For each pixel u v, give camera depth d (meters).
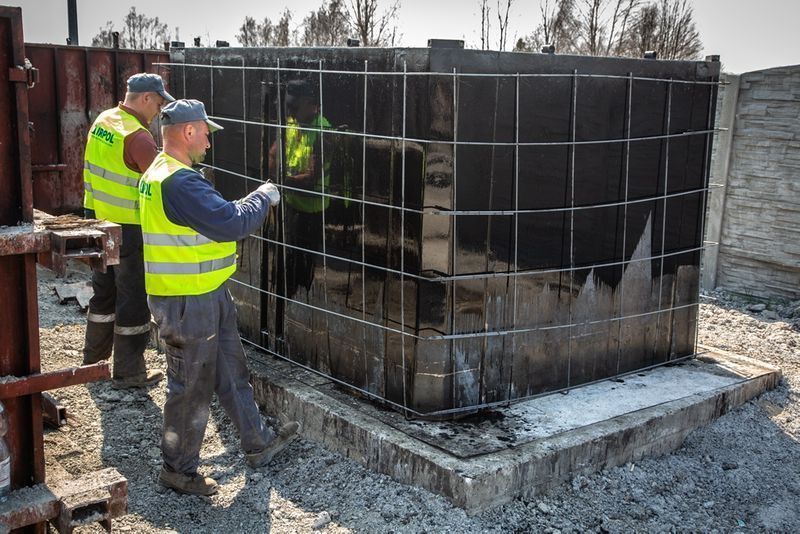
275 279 5.06
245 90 5.09
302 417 4.50
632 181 4.73
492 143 4.04
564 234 4.46
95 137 4.93
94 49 8.80
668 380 4.96
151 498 3.94
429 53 3.88
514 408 4.41
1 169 2.95
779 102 7.39
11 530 3.00
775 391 5.20
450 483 3.69
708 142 5.09
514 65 4.09
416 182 4.03
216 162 5.46
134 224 4.94
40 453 3.11
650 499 4.02
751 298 7.87
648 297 5.01
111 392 5.14
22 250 2.89
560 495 3.92
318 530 3.65
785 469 4.38
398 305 4.23
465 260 4.11
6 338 3.00
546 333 4.54
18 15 2.88
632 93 4.61
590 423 4.23
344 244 4.52
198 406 3.91
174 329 3.80
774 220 7.58
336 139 4.46
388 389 4.37
